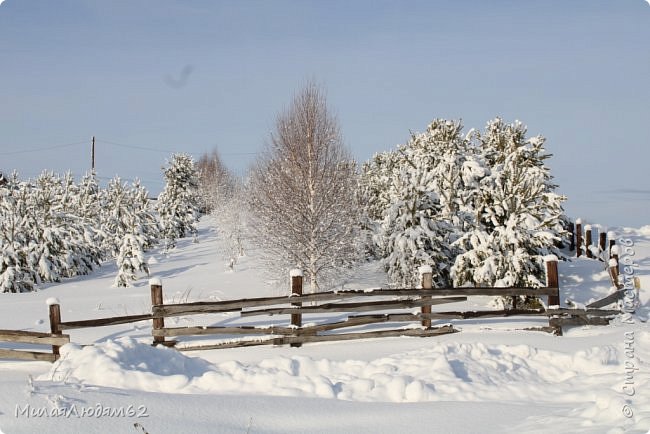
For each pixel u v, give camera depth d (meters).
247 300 10.23
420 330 10.80
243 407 6.48
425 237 16.91
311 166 20.02
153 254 43.38
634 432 4.97
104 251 43.28
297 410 6.53
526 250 14.02
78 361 7.77
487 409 6.64
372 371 8.09
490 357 8.78
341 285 20.47
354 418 6.34
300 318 10.39
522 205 14.40
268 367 8.07
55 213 36.25
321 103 20.69
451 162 17.97
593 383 7.66
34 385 6.61
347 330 11.21
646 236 30.17
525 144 23.19
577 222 23.25
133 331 11.44
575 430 5.41
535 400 7.22
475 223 15.41
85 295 22.25
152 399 6.38
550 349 9.50
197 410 6.20
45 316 14.77
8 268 28.59
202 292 19.75
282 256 19.91
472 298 14.98
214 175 68.00
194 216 57.91
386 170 33.75
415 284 16.89
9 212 32.34
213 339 10.44
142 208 48.06
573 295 14.99
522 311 11.30
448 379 7.73
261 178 21.84
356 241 20.91
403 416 6.41
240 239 34.19
